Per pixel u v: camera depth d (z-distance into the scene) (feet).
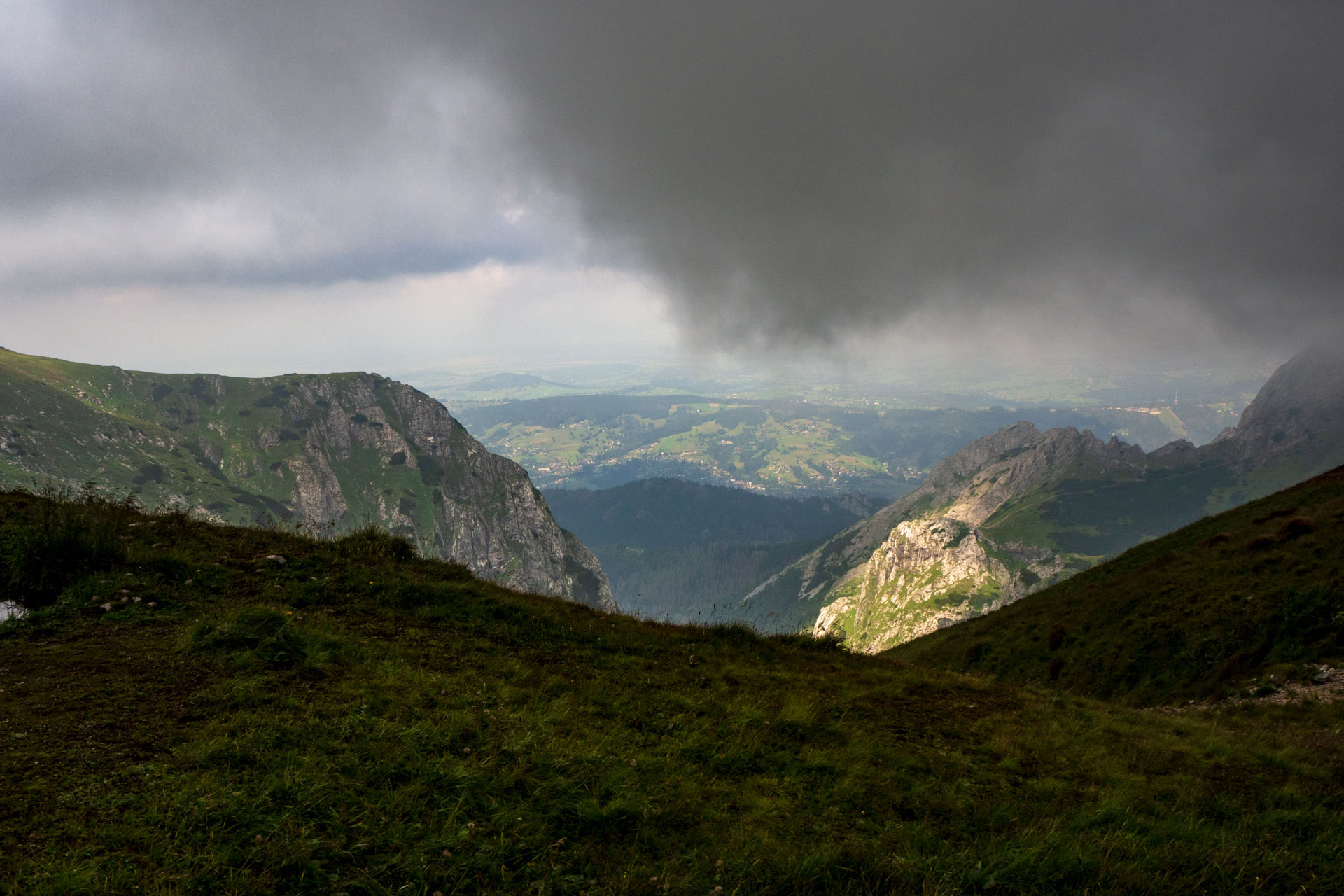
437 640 38.14
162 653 28.84
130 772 19.42
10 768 18.67
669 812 23.26
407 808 20.30
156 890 14.90
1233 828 28.89
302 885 16.25
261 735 22.59
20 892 14.06
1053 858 22.68
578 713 31.24
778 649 55.31
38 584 34.17
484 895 17.31
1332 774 38.01
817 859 20.63
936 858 21.99
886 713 40.04
